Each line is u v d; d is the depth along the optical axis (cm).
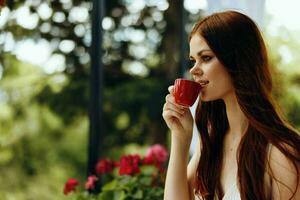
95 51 414
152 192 358
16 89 1130
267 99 193
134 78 1177
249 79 192
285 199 185
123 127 1181
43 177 1198
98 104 414
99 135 414
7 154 1180
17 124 1166
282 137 188
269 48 202
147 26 1170
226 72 193
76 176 1198
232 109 201
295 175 184
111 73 1173
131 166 367
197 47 195
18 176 1190
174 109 207
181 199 209
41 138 1180
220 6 404
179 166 211
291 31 1351
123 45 1172
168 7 1153
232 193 198
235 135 204
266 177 189
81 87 1143
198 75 197
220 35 192
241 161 192
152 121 1176
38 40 984
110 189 357
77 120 1173
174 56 1148
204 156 213
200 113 216
